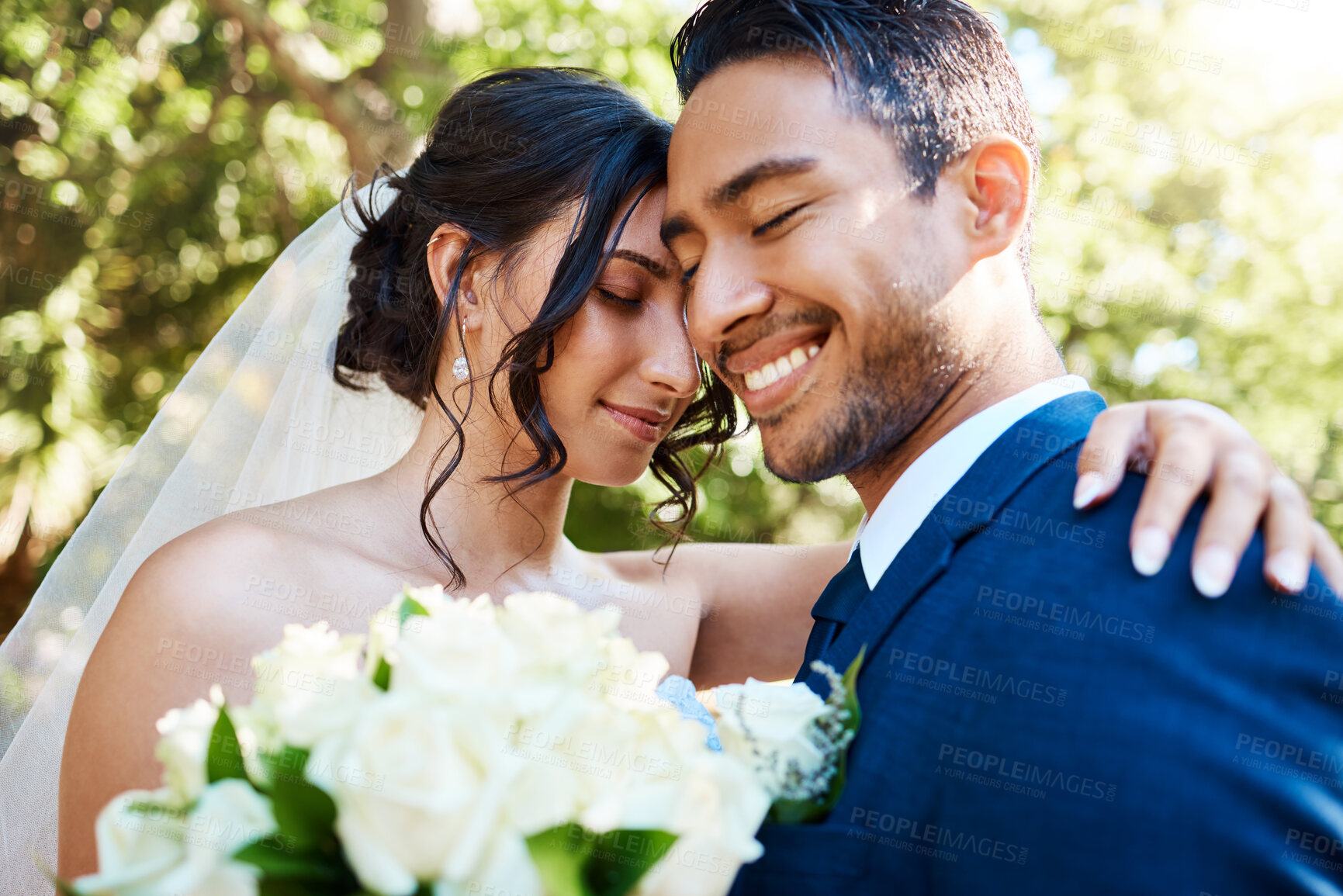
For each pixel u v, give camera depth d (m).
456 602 1.44
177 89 8.12
